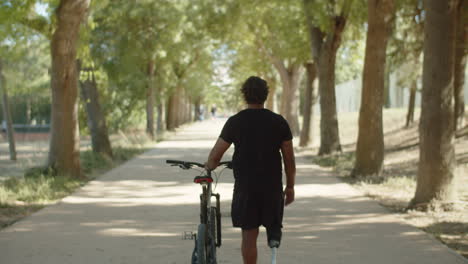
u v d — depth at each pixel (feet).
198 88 171.63
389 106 131.54
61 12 39.11
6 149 86.07
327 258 18.79
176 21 80.02
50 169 41.01
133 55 76.38
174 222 25.58
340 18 59.06
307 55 72.90
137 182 41.04
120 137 90.58
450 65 27.35
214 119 298.97
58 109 41.83
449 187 27.71
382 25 41.78
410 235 22.24
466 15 55.52
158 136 103.81
